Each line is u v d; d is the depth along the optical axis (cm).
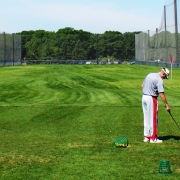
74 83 3544
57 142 1208
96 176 867
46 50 10638
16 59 8669
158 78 1188
